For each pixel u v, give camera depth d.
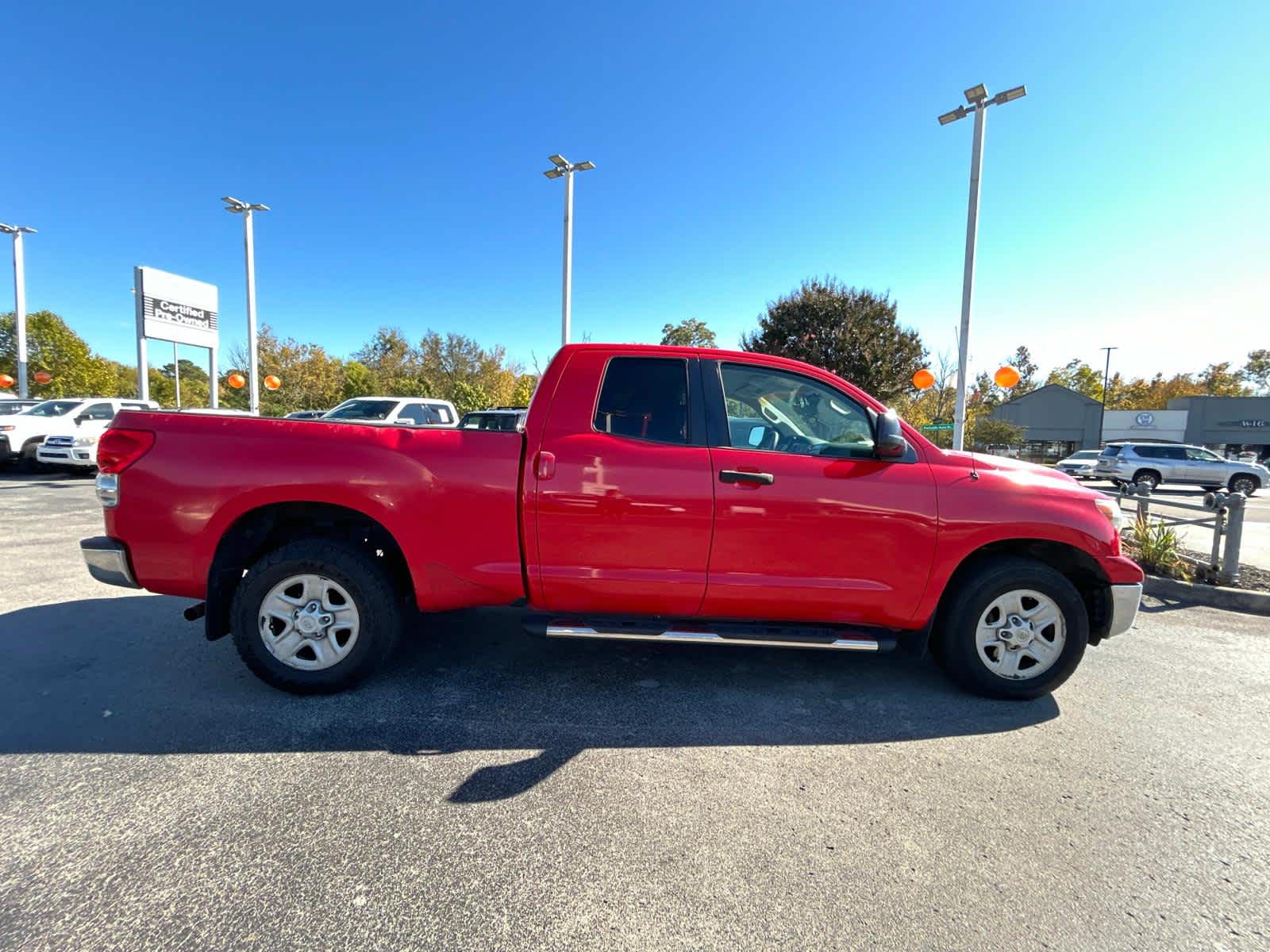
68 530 7.53
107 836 2.17
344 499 3.12
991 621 3.40
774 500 3.16
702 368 3.38
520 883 2.01
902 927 1.88
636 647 4.12
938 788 2.62
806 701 3.40
